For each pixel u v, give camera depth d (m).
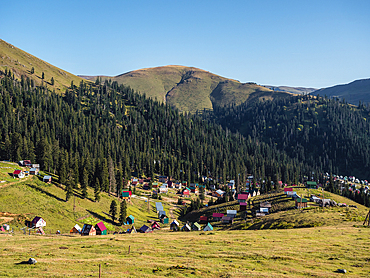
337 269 40.16
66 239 68.06
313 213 91.88
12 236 72.31
